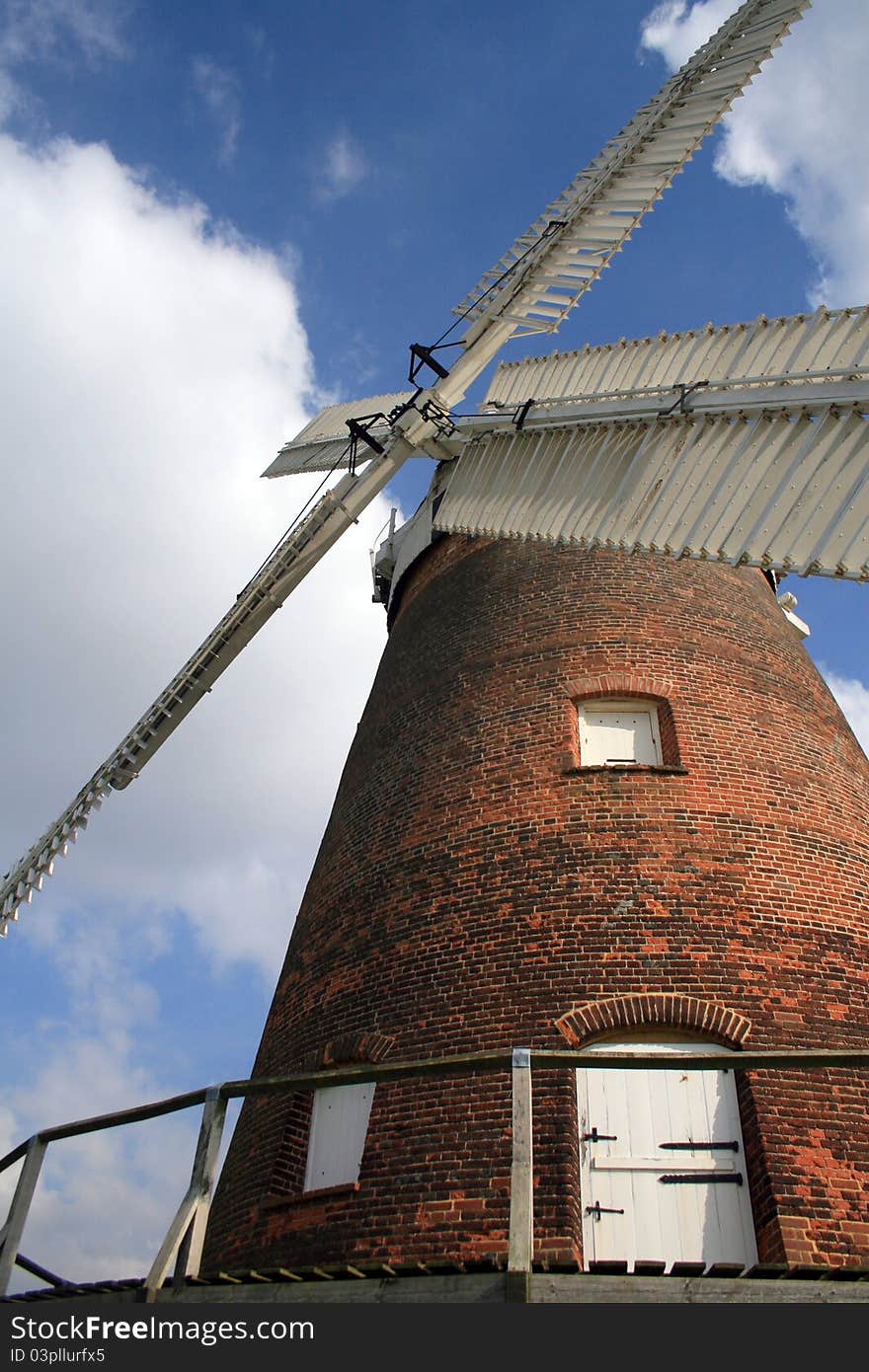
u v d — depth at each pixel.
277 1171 10.27
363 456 16.27
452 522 14.40
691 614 14.09
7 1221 6.50
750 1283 4.96
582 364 13.14
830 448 8.62
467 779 12.45
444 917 11.11
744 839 11.09
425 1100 9.69
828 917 10.55
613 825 11.16
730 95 13.41
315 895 13.39
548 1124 8.99
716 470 9.75
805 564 8.35
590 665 13.12
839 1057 5.33
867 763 14.04
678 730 12.20
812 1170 8.51
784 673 13.90
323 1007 11.40
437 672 14.50
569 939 10.27
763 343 9.99
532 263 15.48
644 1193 8.75
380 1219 9.06
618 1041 9.62
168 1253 5.57
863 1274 5.11
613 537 10.72
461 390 15.55
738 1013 9.49
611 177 14.76
